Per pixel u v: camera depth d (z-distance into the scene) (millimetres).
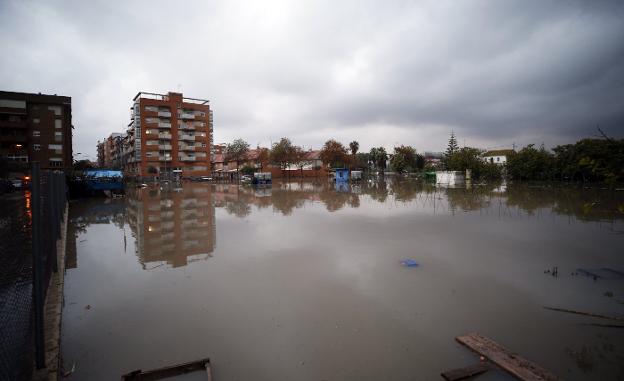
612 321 5094
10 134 48844
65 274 7527
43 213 5652
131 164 79188
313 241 10469
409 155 76250
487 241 10258
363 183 47906
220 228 12875
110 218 15906
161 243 10453
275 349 4414
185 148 73312
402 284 6691
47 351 3926
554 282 6727
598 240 10219
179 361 4141
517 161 44625
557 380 3594
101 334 4816
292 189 36656
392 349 4387
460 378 3717
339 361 4145
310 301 5906
